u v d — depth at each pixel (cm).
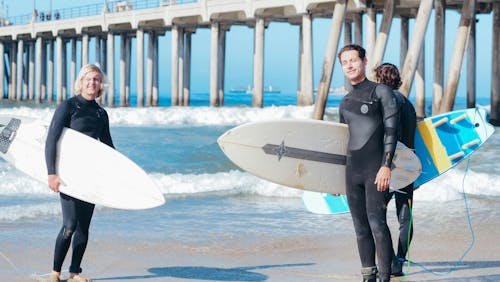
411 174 496
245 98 12594
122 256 644
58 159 501
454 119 584
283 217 907
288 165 497
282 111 3472
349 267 605
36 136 532
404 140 555
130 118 3231
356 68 450
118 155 507
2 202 1020
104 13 5388
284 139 495
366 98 448
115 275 561
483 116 577
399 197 569
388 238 449
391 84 552
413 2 3112
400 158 492
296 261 632
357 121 450
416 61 2727
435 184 1103
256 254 666
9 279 535
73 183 496
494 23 3550
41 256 634
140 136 2433
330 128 487
